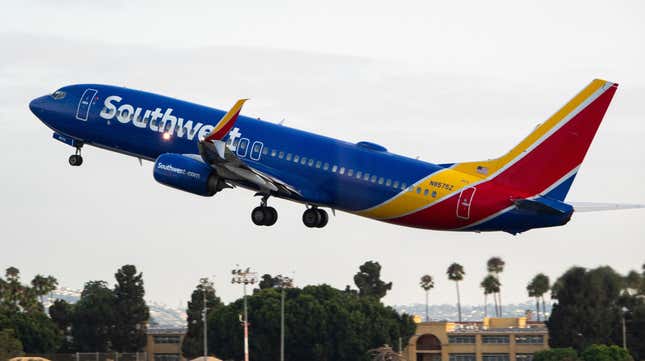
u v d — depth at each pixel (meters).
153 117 190.12
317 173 179.38
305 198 180.25
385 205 174.88
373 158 176.62
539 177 168.00
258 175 178.00
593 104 166.00
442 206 171.38
